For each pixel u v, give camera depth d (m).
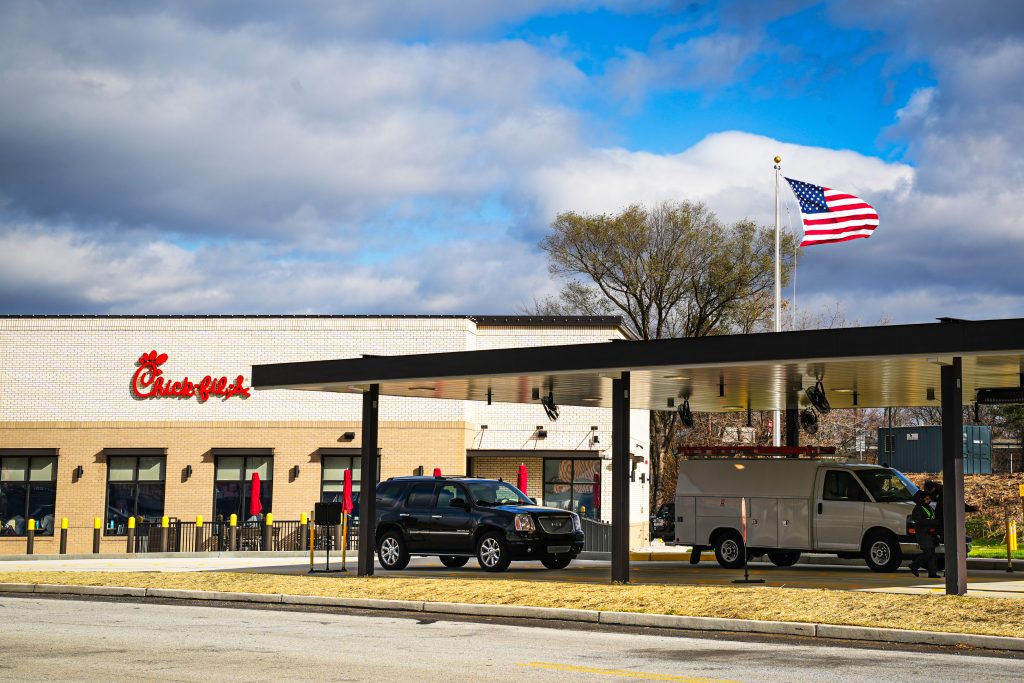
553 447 42.53
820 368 19.98
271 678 11.28
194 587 21.25
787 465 25.14
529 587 19.09
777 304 37.00
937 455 47.31
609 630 15.77
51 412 43.09
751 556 26.97
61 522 38.56
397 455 41.50
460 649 13.55
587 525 34.97
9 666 12.06
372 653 13.16
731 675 11.56
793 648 13.82
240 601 20.11
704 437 63.69
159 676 11.39
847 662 12.56
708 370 20.50
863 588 19.64
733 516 25.58
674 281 55.69
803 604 16.25
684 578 22.48
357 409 42.03
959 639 14.01
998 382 22.41
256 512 38.41
